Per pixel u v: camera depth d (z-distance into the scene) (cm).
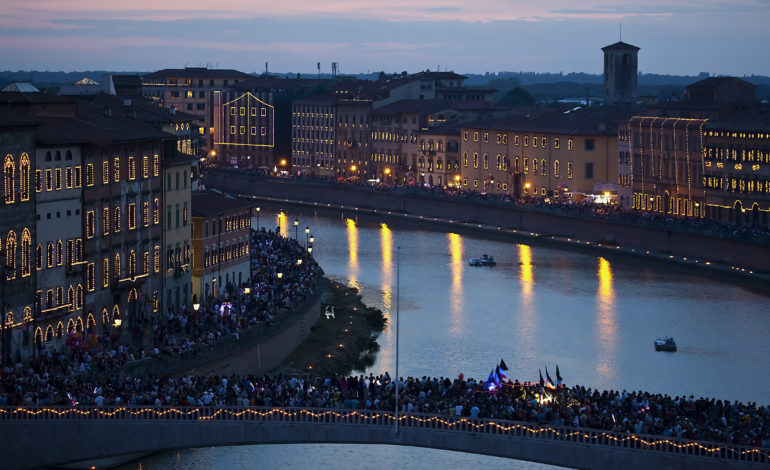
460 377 13450
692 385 16088
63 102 16412
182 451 13350
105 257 16275
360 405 11956
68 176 15325
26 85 17200
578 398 12369
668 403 12362
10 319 14275
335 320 19588
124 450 11656
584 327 19825
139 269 17175
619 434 11012
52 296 15075
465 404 11762
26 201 14512
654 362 17400
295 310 18375
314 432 11531
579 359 17550
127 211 16812
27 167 14525
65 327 15312
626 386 16000
